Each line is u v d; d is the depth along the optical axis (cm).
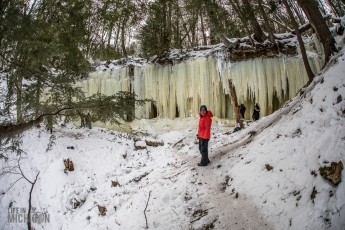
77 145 984
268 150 576
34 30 445
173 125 1253
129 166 922
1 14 397
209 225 464
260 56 1180
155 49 1320
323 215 342
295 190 420
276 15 1552
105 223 617
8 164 811
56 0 564
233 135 934
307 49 1155
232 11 1129
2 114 557
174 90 1285
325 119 496
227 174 607
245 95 1193
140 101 573
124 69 1333
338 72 576
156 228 513
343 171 361
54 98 561
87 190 803
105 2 900
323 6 1374
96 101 534
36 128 1002
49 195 759
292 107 740
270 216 414
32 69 488
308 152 461
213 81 1223
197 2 986
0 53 447
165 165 824
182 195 585
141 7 1138
